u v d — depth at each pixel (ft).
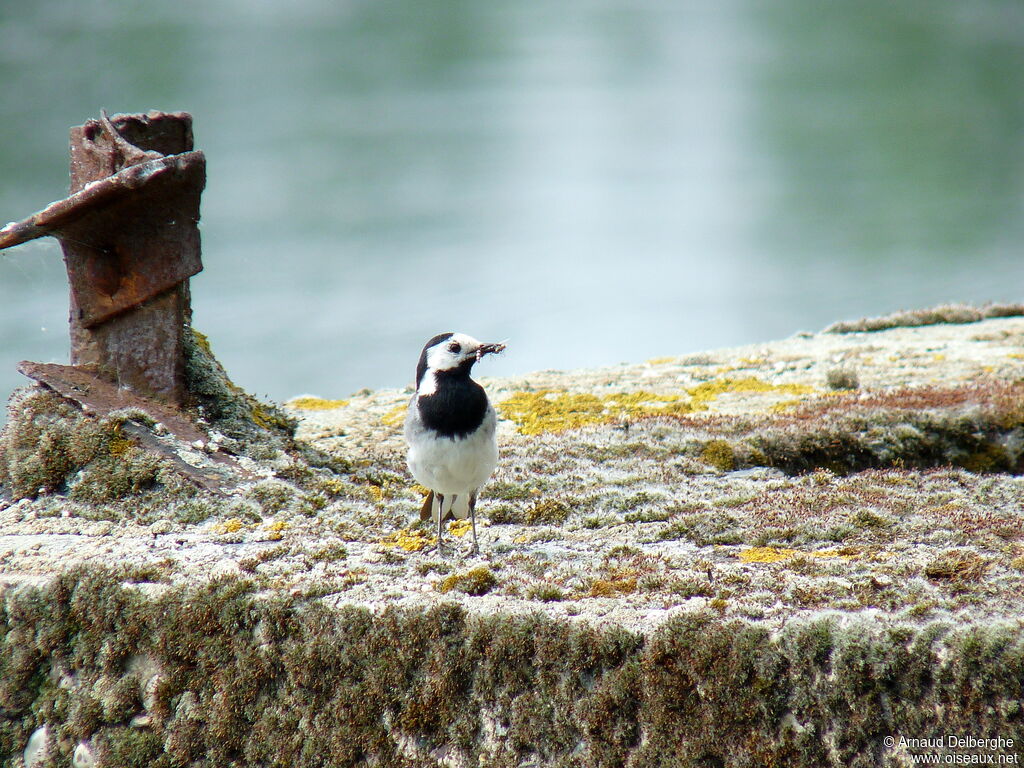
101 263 36.27
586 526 34.60
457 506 34.32
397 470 41.34
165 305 37.27
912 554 29.27
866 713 23.65
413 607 26.73
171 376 37.58
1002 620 24.08
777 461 41.06
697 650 24.57
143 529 32.91
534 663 25.48
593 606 26.32
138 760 27.48
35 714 28.89
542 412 48.49
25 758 28.84
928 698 23.53
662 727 24.53
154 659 28.04
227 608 27.53
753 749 24.00
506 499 37.35
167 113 38.63
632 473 39.42
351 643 26.73
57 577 28.96
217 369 40.65
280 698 27.12
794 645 24.22
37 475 35.01
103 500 34.45
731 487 37.52
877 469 40.34
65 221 34.09
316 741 26.55
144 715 27.94
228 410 39.34
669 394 50.78
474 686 25.84
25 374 36.14
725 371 55.11
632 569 29.14
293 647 27.02
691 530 32.91
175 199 35.70
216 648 27.45
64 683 28.84
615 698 24.82
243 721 27.22
